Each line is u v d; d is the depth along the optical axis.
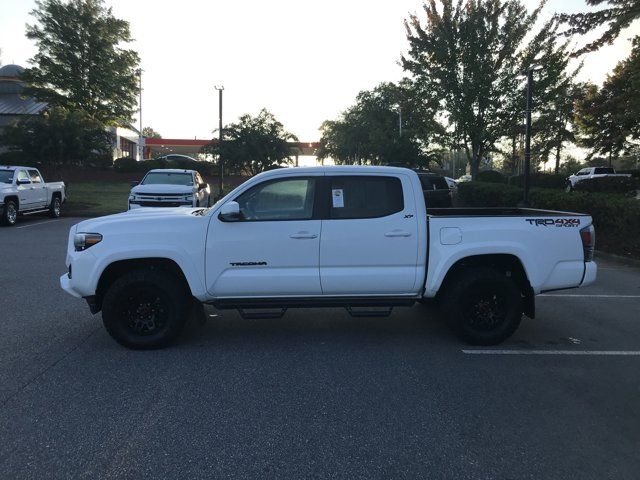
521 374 5.05
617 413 4.23
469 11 22.69
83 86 41.75
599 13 11.91
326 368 5.16
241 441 3.71
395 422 4.03
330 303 5.77
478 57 22.91
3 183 17.36
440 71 23.09
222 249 5.57
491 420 4.08
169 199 16.75
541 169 59.91
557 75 22.30
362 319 6.96
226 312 7.25
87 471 3.33
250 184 5.70
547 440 3.78
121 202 26.11
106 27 41.91
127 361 5.30
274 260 5.62
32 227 16.94
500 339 5.85
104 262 5.53
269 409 4.23
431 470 3.38
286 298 5.74
